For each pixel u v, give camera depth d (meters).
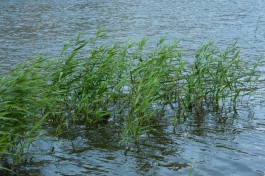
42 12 38.12
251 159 10.05
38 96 10.36
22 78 9.88
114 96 12.27
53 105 11.58
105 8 41.50
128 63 13.05
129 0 48.22
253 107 13.71
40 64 12.60
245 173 9.39
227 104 13.91
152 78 11.81
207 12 39.50
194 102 13.58
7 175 9.12
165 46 14.02
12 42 25.25
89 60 12.52
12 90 9.57
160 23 33.12
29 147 10.41
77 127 11.75
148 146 10.72
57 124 11.84
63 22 33.09
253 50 23.44
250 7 43.19
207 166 9.70
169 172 9.40
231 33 29.00
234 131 11.76
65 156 10.09
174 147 10.69
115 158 10.06
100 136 11.27
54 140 10.89
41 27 30.70
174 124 12.04
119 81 12.69
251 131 11.77
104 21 33.88
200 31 29.81
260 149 10.62
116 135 11.36
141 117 11.26
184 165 9.75
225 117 12.80
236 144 10.89
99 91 12.18
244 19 35.41
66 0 47.16
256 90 15.48
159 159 10.03
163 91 13.26
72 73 12.27
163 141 11.03
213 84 13.73
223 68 14.04
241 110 13.41
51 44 24.80
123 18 35.50
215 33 29.02
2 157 9.72
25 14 36.75
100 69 12.30
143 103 11.11
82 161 9.88
